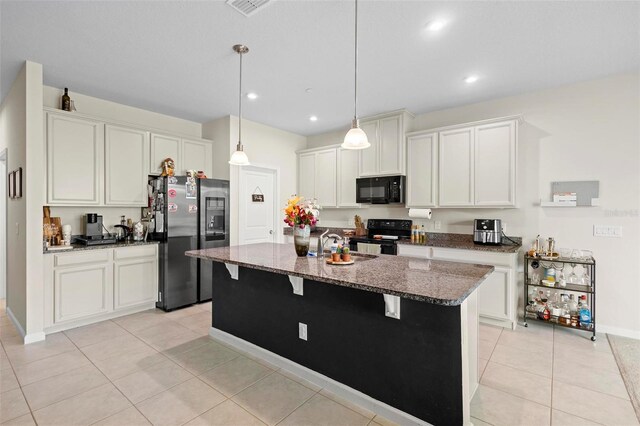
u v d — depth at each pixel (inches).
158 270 148.0
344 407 76.9
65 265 119.9
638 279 115.3
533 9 80.0
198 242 156.1
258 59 107.8
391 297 70.7
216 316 117.1
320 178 199.3
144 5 79.0
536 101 134.0
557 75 118.8
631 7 78.6
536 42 95.7
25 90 107.3
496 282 125.6
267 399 79.5
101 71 116.6
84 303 124.7
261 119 178.5
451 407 65.2
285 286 95.7
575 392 82.0
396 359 72.7
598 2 77.0
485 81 124.6
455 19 84.5
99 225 138.7
